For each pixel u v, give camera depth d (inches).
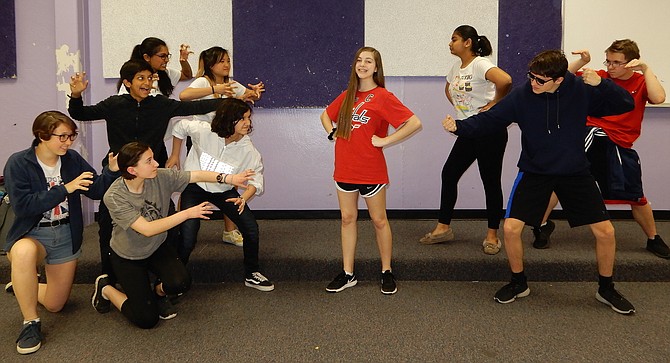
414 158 171.6
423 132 170.6
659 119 167.8
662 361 88.4
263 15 165.9
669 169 169.6
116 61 167.6
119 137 115.5
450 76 142.6
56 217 102.5
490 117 109.8
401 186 172.9
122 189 98.9
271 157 173.0
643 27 163.5
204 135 121.7
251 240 119.9
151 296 102.8
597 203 107.7
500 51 165.5
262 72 167.9
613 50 123.6
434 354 91.4
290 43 166.7
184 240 116.1
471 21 164.7
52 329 102.4
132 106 114.7
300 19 165.9
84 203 166.2
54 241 102.5
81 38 164.9
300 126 171.9
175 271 102.5
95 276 128.1
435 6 164.6
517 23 164.6
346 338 97.7
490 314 108.4
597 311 109.5
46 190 98.3
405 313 109.2
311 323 104.4
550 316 107.2
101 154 173.0
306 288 124.6
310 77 167.8
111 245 103.5
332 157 172.6
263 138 172.2
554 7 163.8
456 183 138.0
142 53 126.7
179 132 123.4
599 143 130.4
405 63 166.4
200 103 117.4
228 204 120.0
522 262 116.3
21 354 91.9
